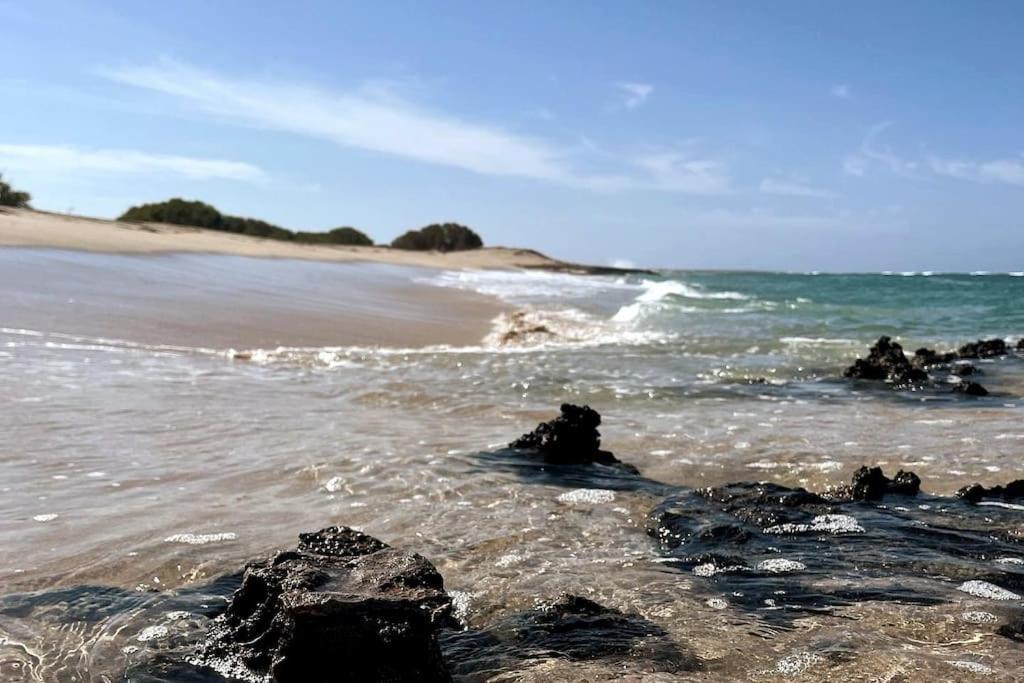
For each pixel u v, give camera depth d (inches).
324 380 441.4
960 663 136.6
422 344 626.8
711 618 157.2
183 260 941.2
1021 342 732.7
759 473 280.1
